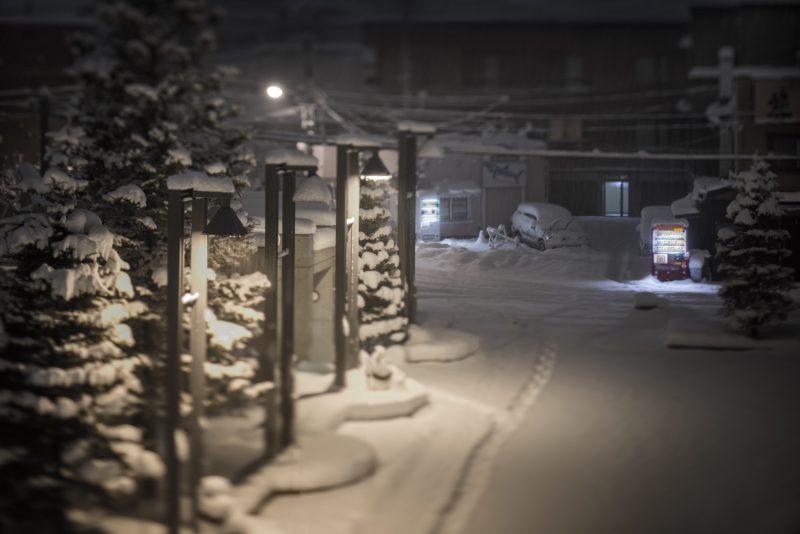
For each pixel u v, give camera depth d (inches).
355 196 767.7
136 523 447.8
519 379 815.7
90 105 1128.2
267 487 507.2
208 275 660.1
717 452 621.6
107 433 519.8
